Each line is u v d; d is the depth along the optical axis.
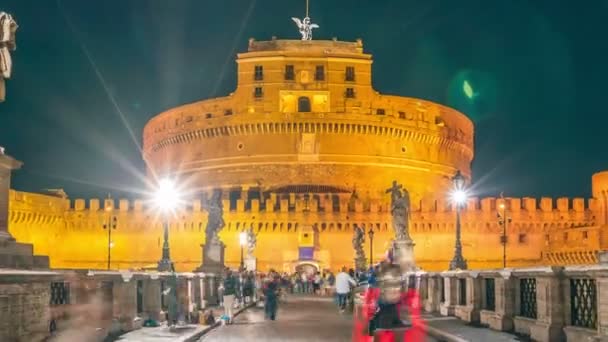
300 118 113.19
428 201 103.62
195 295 34.47
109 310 21.47
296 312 37.28
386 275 14.46
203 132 118.44
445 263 100.62
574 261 98.88
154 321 25.12
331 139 114.25
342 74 115.88
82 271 17.98
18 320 12.64
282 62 115.81
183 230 102.31
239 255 99.81
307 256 99.38
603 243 95.62
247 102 115.75
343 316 34.16
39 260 18.42
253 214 100.75
